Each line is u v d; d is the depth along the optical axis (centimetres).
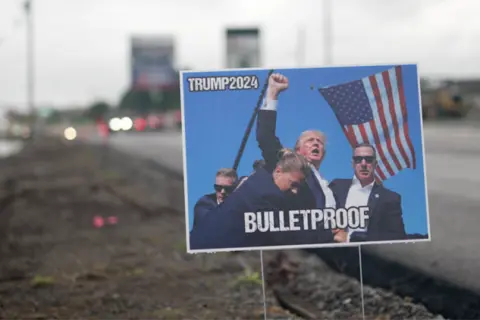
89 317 711
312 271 891
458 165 1947
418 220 596
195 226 589
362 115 594
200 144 588
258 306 741
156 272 896
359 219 595
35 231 1248
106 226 1280
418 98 595
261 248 591
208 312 717
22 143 5566
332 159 594
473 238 982
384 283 813
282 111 591
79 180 2033
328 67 592
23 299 791
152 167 2314
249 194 591
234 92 590
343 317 701
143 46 7300
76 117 10444
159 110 9094
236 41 5266
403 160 596
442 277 796
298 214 593
